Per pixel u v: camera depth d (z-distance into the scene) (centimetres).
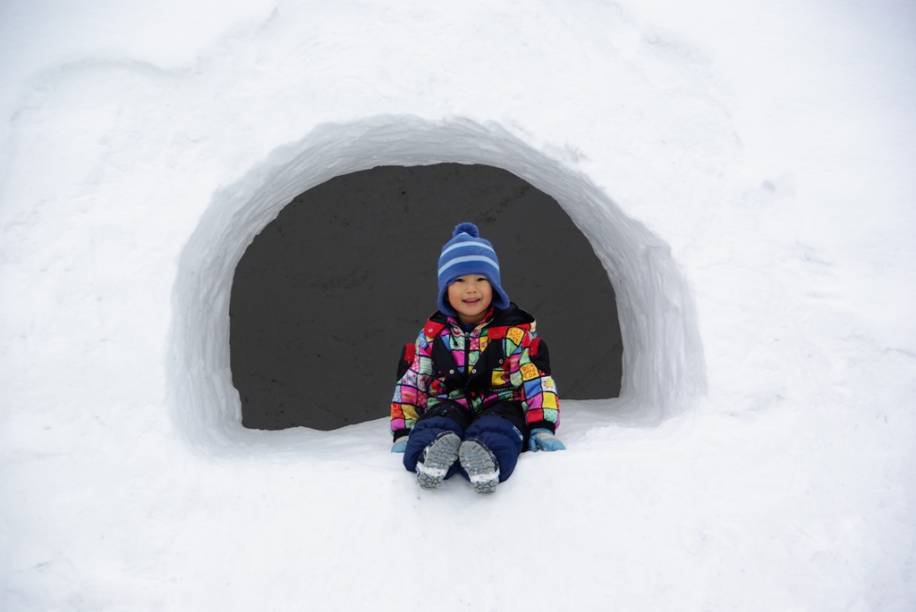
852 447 193
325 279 558
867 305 203
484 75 233
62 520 187
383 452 222
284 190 271
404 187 533
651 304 261
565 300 571
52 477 191
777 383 200
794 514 187
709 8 236
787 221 213
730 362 202
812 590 181
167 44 226
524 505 189
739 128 222
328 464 204
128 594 180
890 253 208
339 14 236
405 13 237
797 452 193
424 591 182
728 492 189
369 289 563
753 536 185
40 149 216
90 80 223
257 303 560
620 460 194
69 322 203
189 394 223
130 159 218
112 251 210
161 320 206
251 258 545
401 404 219
